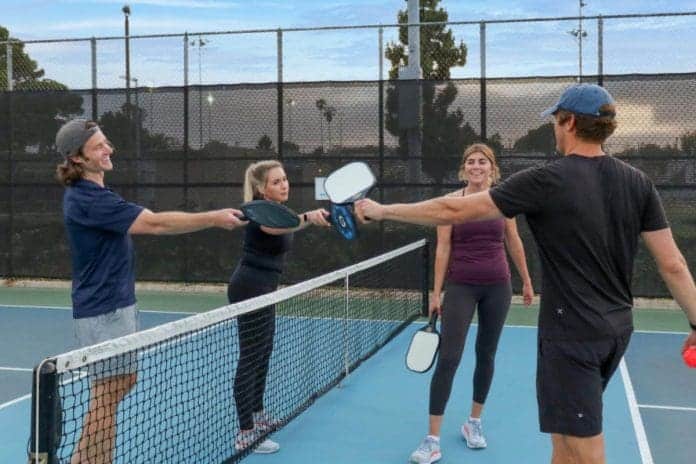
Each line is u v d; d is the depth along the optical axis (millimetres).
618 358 2846
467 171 4539
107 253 3654
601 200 2738
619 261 2781
